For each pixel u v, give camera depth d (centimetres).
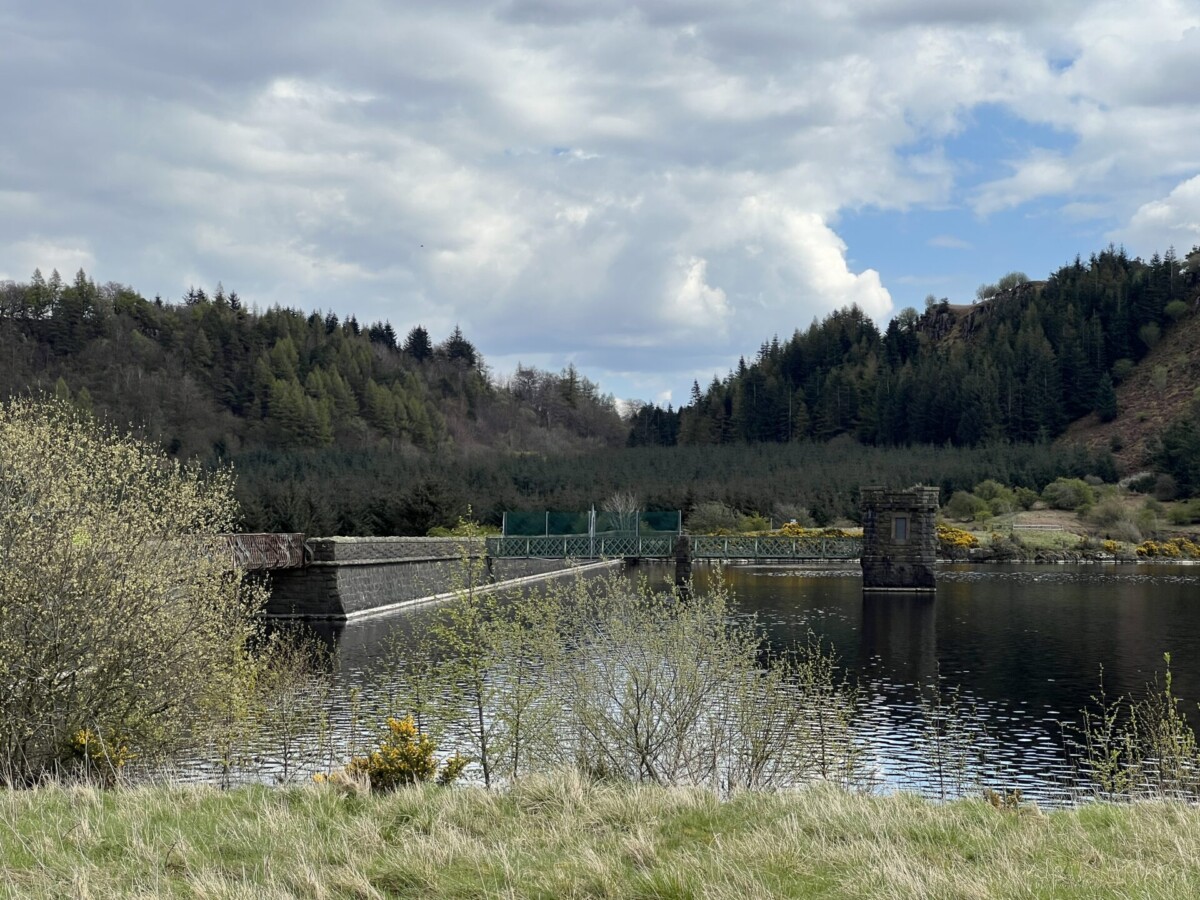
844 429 16838
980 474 11381
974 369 15375
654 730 1559
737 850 807
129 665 1448
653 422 19500
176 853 803
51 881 727
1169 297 17325
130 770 1503
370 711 2133
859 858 784
